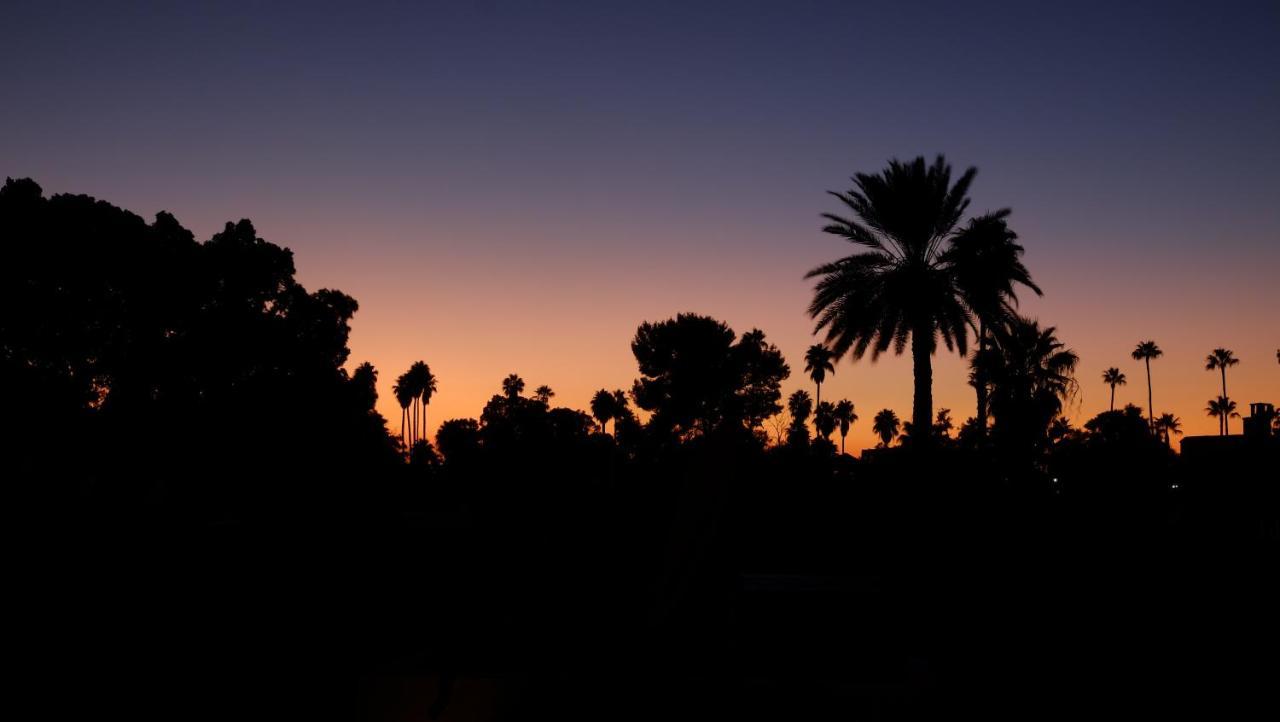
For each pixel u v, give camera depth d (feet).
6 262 93.56
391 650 16.25
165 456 96.73
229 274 108.06
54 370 95.86
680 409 129.29
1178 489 72.95
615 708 10.97
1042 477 84.48
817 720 13.87
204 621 20.26
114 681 15.42
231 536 38.24
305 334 113.29
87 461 93.97
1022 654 18.83
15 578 29.12
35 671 16.20
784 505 59.93
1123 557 42.45
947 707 14.49
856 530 55.52
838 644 19.93
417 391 263.70
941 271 77.25
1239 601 27.48
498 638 11.93
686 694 10.73
